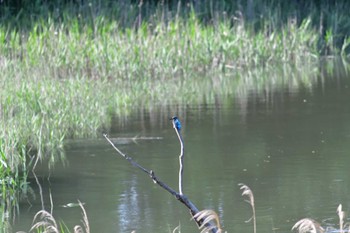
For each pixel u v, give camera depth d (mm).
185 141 30484
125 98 39719
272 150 28703
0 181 25234
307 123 33094
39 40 49188
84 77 44156
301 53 55781
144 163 27438
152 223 21547
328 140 30000
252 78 47750
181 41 51344
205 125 33188
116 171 26625
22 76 40250
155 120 34406
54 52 48312
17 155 27312
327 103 37562
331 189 23875
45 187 25125
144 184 25125
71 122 33438
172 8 58625
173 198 23672
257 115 35094
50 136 30516
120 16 55562
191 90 42875
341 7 63250
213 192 24031
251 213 22031
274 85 44219
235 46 53375
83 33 50812
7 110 32250
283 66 53375
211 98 40031
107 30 52188
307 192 23688
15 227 21641
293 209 22250
